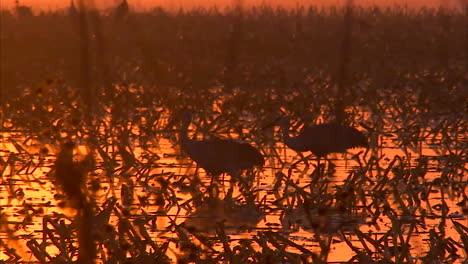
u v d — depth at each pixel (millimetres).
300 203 34094
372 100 78625
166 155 47406
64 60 116062
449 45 122125
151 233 30047
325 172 43156
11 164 42094
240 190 38188
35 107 62469
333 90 74438
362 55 122250
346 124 60438
